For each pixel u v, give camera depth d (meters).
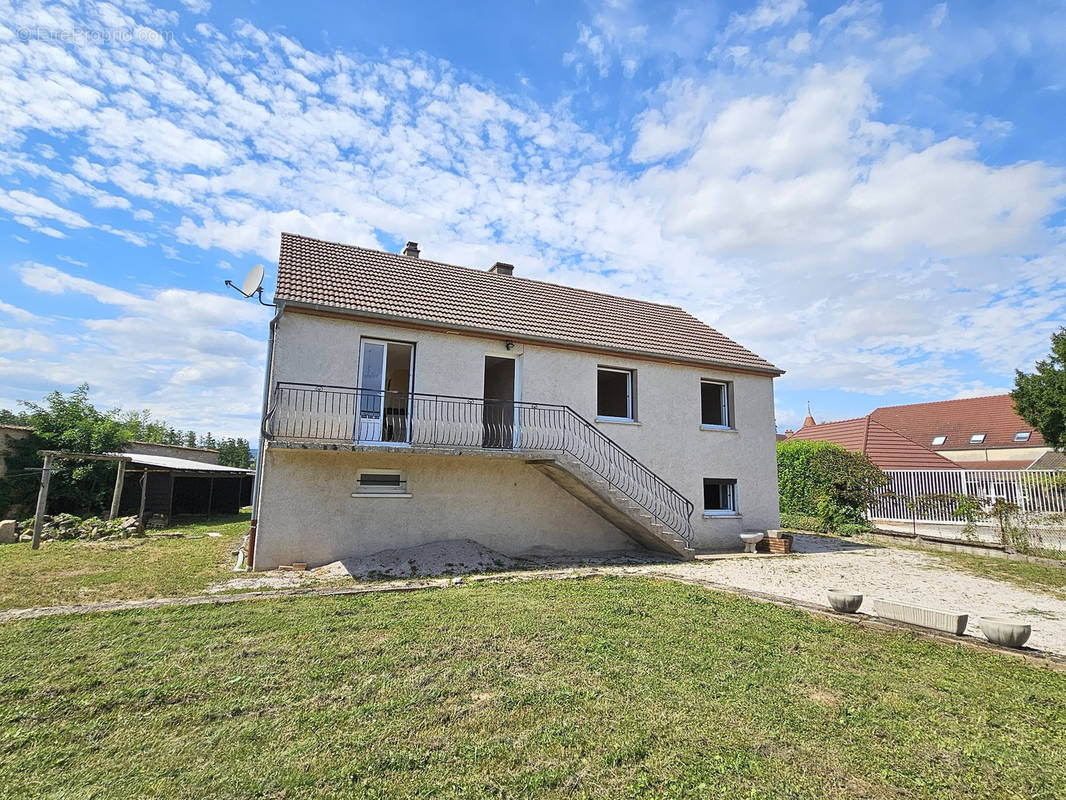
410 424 10.98
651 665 4.81
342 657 4.88
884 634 5.84
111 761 3.18
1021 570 10.61
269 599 6.99
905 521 17.94
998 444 34.81
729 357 15.16
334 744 3.38
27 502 16.98
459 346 11.65
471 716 3.79
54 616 6.04
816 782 3.06
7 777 3.00
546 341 12.32
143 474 18.52
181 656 4.83
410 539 10.84
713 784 3.03
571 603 6.98
